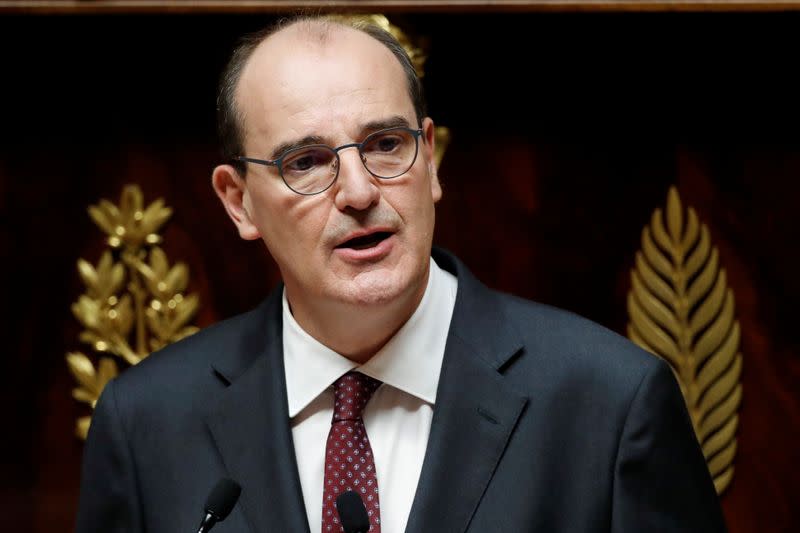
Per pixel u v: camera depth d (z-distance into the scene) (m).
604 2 7.31
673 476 5.06
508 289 7.88
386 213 4.98
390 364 5.36
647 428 5.05
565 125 7.84
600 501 5.01
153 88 8.10
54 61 8.09
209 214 8.12
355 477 5.16
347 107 5.01
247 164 5.32
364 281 4.96
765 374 7.69
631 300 7.74
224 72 5.58
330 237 4.98
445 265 6.00
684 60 7.69
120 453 5.67
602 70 7.78
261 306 6.03
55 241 8.16
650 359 5.28
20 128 8.16
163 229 8.13
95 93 8.12
